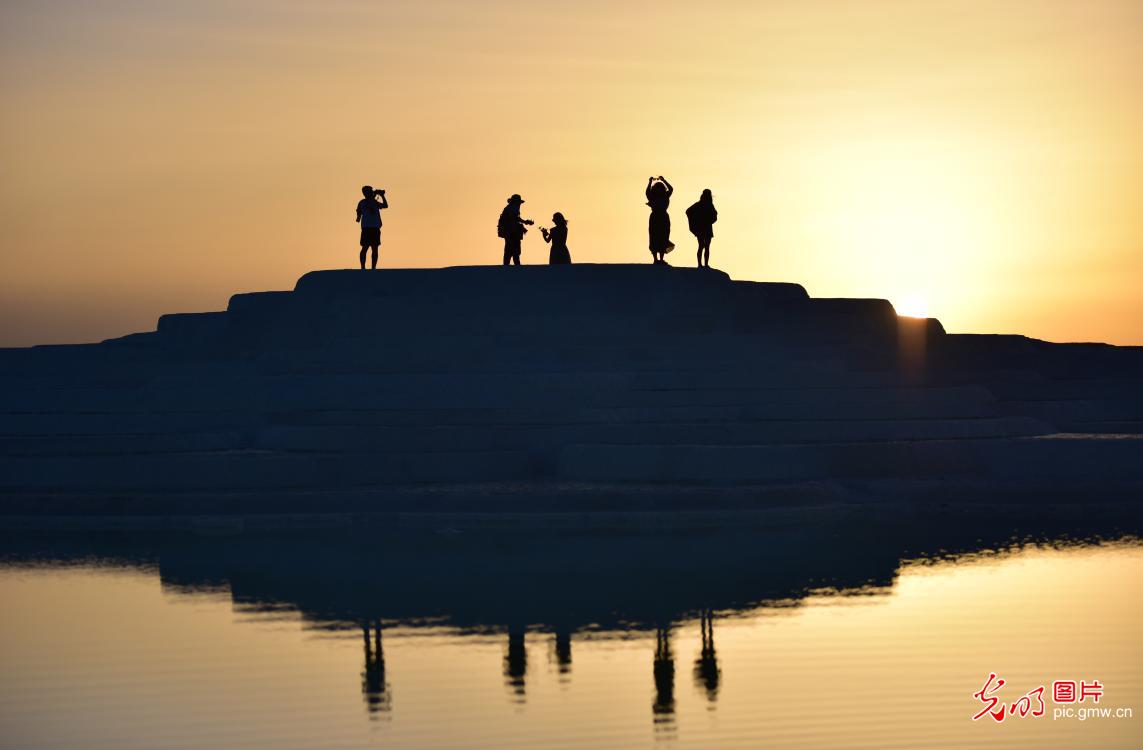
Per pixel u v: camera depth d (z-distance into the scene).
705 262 101.81
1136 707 43.53
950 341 109.12
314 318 99.81
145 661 49.12
